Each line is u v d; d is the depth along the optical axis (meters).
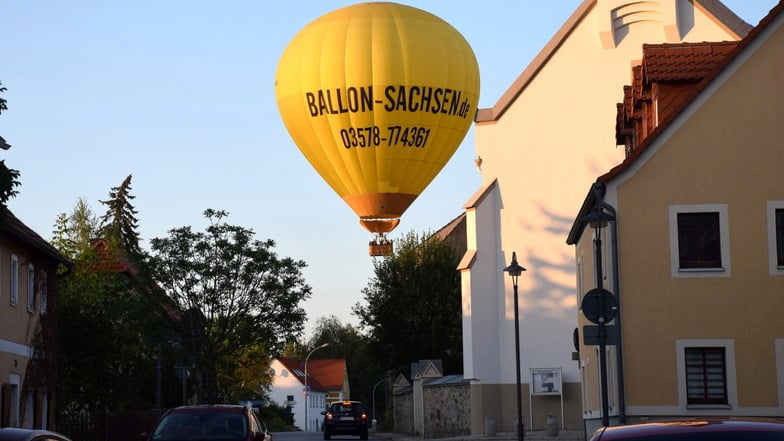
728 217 26.78
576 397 45.31
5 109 20.28
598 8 45.19
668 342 26.62
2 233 29.55
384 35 37.16
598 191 21.58
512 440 38.81
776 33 26.88
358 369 148.75
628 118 32.66
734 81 26.98
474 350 45.91
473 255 46.16
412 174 38.22
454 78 37.72
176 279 45.16
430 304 67.19
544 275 45.84
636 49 45.31
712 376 26.53
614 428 8.15
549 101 46.06
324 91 37.16
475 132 46.59
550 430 40.28
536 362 45.66
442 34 37.97
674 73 28.47
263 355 46.75
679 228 26.98
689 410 26.34
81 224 44.94
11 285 31.28
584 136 45.78
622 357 26.66
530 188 46.12
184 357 45.12
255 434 17.55
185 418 17.70
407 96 36.97
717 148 26.95
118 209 82.44
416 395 56.03
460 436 47.31
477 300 46.12
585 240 32.06
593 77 45.69
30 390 32.97
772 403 26.23
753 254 26.69
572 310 45.56
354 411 54.50
